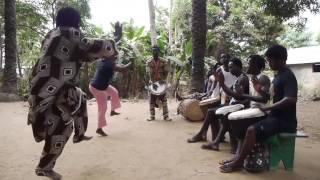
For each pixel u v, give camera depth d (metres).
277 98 4.32
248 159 4.36
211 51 19.23
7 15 12.10
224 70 5.93
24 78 14.25
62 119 3.68
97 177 4.18
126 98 13.66
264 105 4.68
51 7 16.89
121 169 4.46
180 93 13.73
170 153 5.16
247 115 4.31
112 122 7.52
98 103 6.15
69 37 3.62
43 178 4.13
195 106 7.64
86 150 5.29
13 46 12.19
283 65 4.31
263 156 4.38
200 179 4.11
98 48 3.73
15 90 12.20
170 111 9.23
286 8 11.09
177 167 4.54
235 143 5.11
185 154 5.12
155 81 7.77
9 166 4.54
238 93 4.93
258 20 20.64
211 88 6.91
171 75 13.70
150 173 4.31
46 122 3.65
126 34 14.84
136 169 4.46
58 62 3.58
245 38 21.48
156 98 7.83
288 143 4.45
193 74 8.71
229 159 4.81
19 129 6.71
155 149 5.38
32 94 3.63
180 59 14.14
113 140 5.91
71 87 3.71
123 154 5.11
